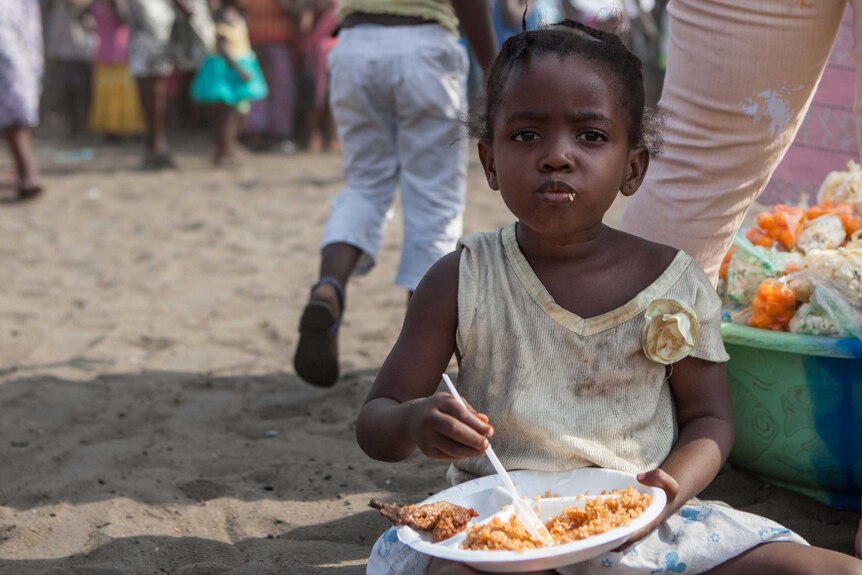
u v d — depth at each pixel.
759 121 2.29
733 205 2.39
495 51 3.42
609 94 1.82
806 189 3.06
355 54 3.47
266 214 7.34
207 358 4.05
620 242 1.98
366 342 4.17
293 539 2.52
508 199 1.85
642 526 1.67
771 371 2.44
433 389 1.97
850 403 2.35
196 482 2.84
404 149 3.51
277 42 10.78
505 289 1.93
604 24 2.11
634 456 1.91
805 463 2.47
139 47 9.39
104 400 3.58
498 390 1.92
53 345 4.26
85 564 2.40
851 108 2.92
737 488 2.66
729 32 2.25
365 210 3.51
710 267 2.46
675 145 2.38
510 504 1.85
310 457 3.03
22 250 6.16
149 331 4.45
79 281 5.41
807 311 2.43
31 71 7.60
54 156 10.75
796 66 2.25
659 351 1.88
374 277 5.31
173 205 7.74
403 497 2.74
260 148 11.05
